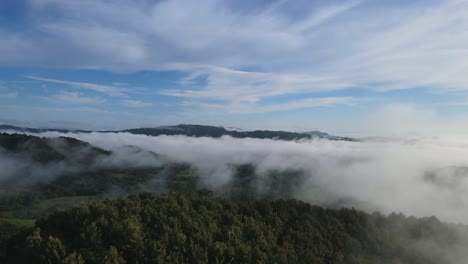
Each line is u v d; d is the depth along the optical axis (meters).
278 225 58.69
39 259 39.62
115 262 39.84
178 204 56.88
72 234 44.28
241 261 46.50
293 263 49.09
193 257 44.28
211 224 52.41
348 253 56.94
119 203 52.62
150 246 43.44
